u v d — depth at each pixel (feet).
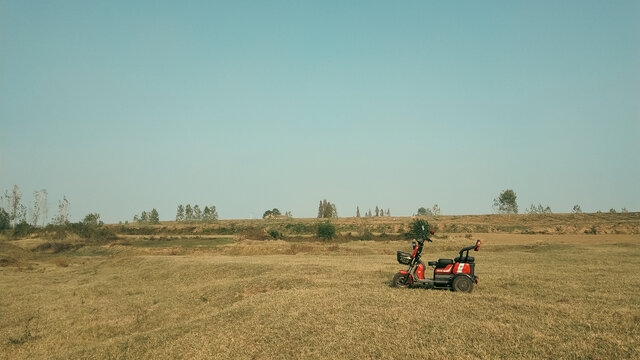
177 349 31.83
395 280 48.47
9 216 268.21
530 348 25.59
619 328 28.73
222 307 50.29
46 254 165.17
